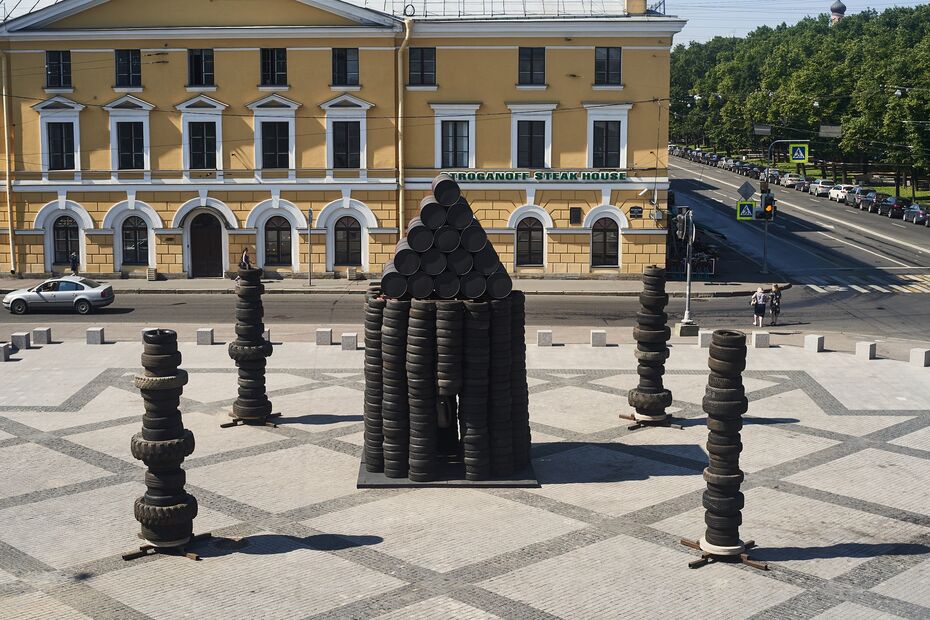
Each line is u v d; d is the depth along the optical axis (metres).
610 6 51.84
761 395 29.11
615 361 33.47
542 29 49.97
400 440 21.44
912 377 31.30
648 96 50.59
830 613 15.62
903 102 83.19
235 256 52.31
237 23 50.53
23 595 16.08
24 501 20.42
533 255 52.09
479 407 21.22
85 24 50.72
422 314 20.88
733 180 109.44
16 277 52.47
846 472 22.39
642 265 51.75
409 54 50.69
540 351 35.06
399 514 19.75
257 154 51.34
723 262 58.75
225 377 30.94
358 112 50.81
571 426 26.05
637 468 22.70
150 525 17.66
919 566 17.42
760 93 117.62
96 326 39.94
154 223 51.97
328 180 51.44
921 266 57.44
